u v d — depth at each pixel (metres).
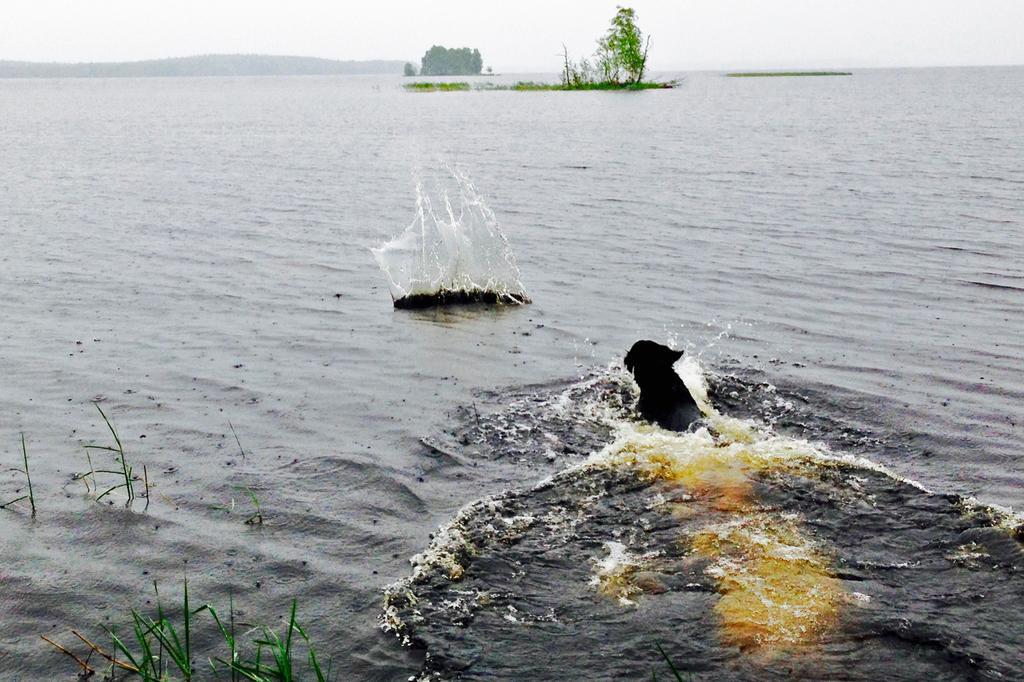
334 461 8.03
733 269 14.63
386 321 12.12
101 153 34.28
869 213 19.14
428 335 11.50
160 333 11.66
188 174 27.38
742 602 5.80
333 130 46.38
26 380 10.01
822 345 10.90
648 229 17.92
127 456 8.20
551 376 9.97
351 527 6.92
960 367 10.09
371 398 9.46
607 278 14.20
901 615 5.65
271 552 6.60
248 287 13.88
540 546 6.56
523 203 21.14
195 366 10.44
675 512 6.95
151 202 21.80
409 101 83.94
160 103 91.06
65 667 5.43
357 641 5.59
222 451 8.28
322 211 20.36
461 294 12.95
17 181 25.77
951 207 19.61
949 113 54.50
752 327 11.65
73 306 12.89
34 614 5.92
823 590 5.91
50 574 6.35
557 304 12.83
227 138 41.88
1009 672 5.16
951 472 7.64
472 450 8.23
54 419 9.00
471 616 5.80
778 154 31.08
